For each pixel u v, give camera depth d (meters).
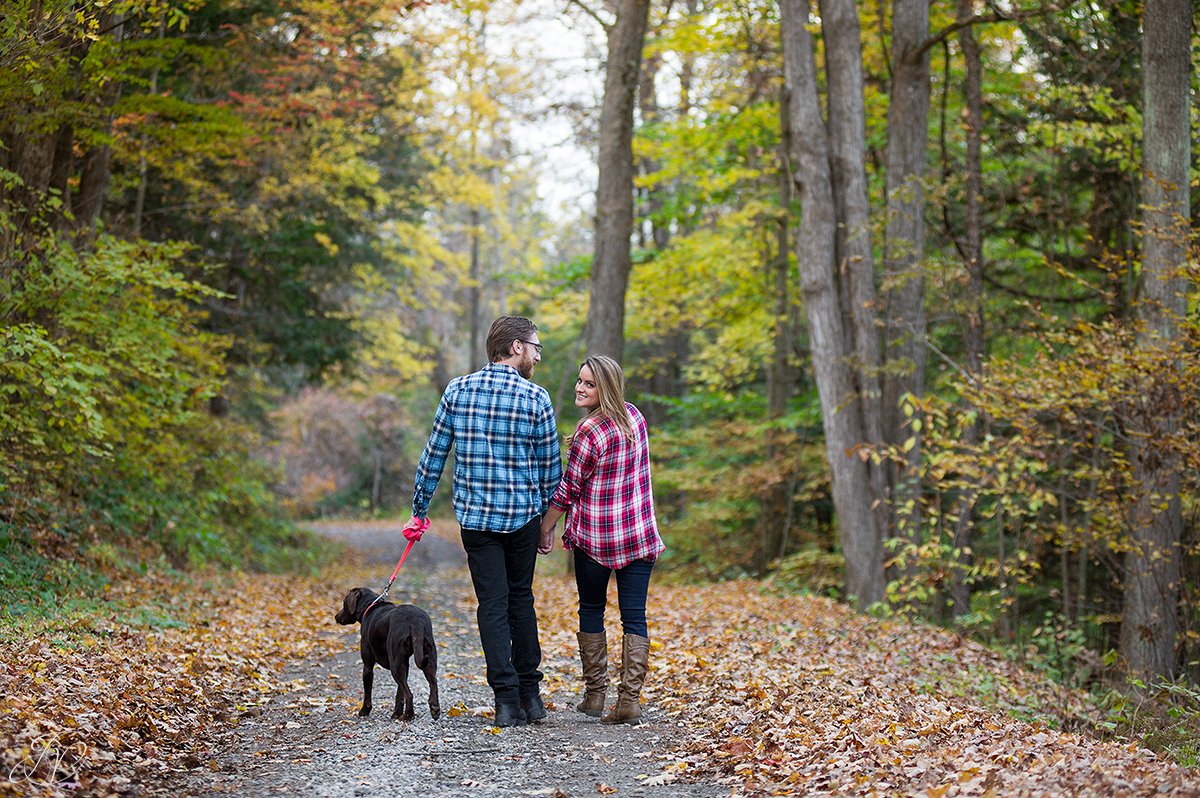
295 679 7.02
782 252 16.97
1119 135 11.91
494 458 5.31
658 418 27.52
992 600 13.02
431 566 22.42
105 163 11.95
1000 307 14.86
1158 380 8.77
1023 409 9.50
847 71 13.07
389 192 23.39
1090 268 13.99
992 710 6.67
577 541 5.52
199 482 16.52
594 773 4.54
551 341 33.09
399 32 18.48
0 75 7.71
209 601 10.61
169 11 10.15
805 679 6.37
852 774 4.20
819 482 16.48
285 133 16.84
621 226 16.27
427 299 31.41
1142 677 9.38
